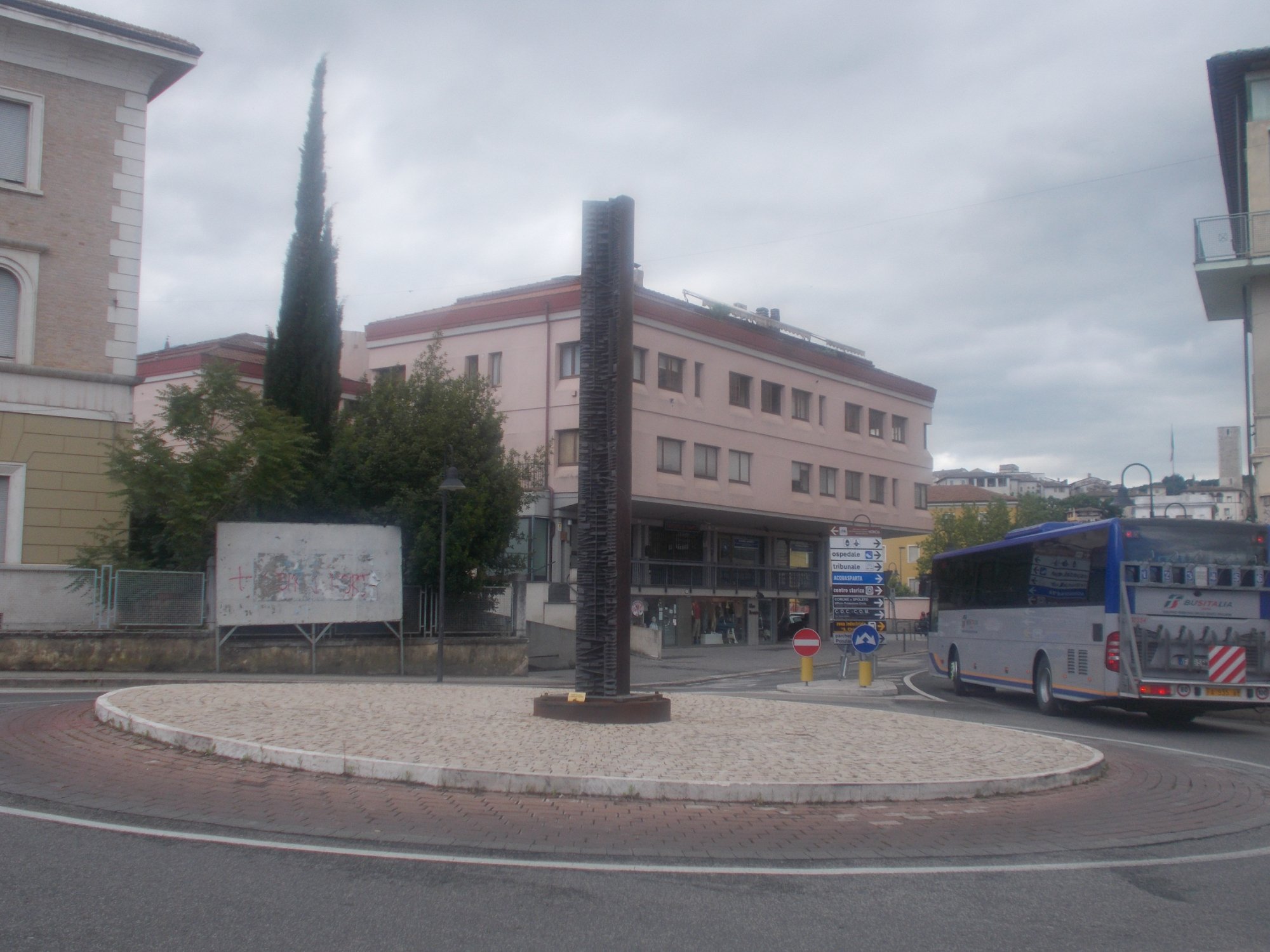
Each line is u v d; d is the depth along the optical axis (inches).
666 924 228.1
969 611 991.0
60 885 236.7
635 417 1692.9
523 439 1708.9
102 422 999.6
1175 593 697.0
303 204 1204.5
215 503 981.2
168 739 421.4
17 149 984.9
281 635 1003.3
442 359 1231.5
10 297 973.8
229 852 271.1
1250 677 691.4
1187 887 275.9
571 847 294.8
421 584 1110.4
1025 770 424.5
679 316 1782.7
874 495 2215.8
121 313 1018.1
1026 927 235.9
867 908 246.7
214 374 1013.8
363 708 537.3
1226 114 1143.6
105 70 1027.3
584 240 549.0
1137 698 689.0
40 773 365.1
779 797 366.0
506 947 208.4
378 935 212.2
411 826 311.0
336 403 1207.6
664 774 377.1
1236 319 1218.6
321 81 1226.0
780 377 1991.9
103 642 892.0
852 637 1031.6
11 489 954.1
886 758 441.7
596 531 536.1
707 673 1302.9
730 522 1978.3
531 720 510.3
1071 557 769.6
